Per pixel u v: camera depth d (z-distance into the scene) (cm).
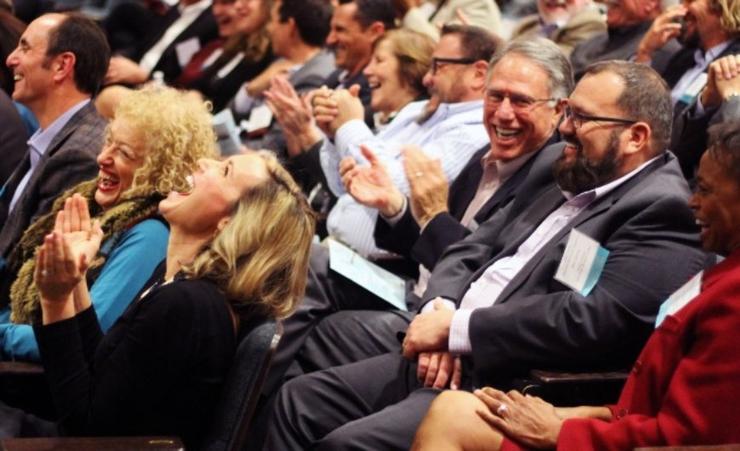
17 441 329
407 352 433
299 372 479
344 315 482
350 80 707
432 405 378
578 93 435
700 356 342
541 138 493
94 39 549
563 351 408
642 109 429
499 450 366
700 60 572
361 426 411
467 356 432
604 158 430
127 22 920
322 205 639
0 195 556
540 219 454
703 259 411
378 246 527
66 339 359
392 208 519
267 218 359
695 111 528
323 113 593
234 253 355
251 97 791
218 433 347
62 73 545
